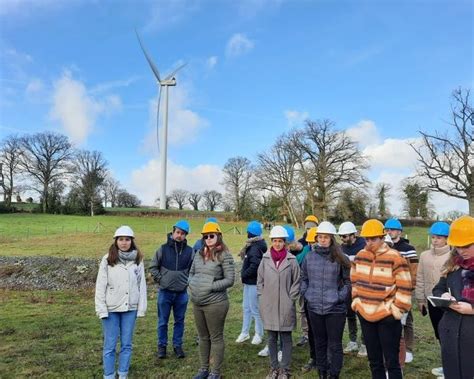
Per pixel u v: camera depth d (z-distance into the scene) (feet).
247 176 193.57
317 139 141.79
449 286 11.68
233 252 72.59
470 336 10.91
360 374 17.65
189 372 17.87
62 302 36.27
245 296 22.41
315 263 16.60
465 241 11.03
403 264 14.10
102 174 203.82
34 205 199.93
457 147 96.02
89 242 93.25
